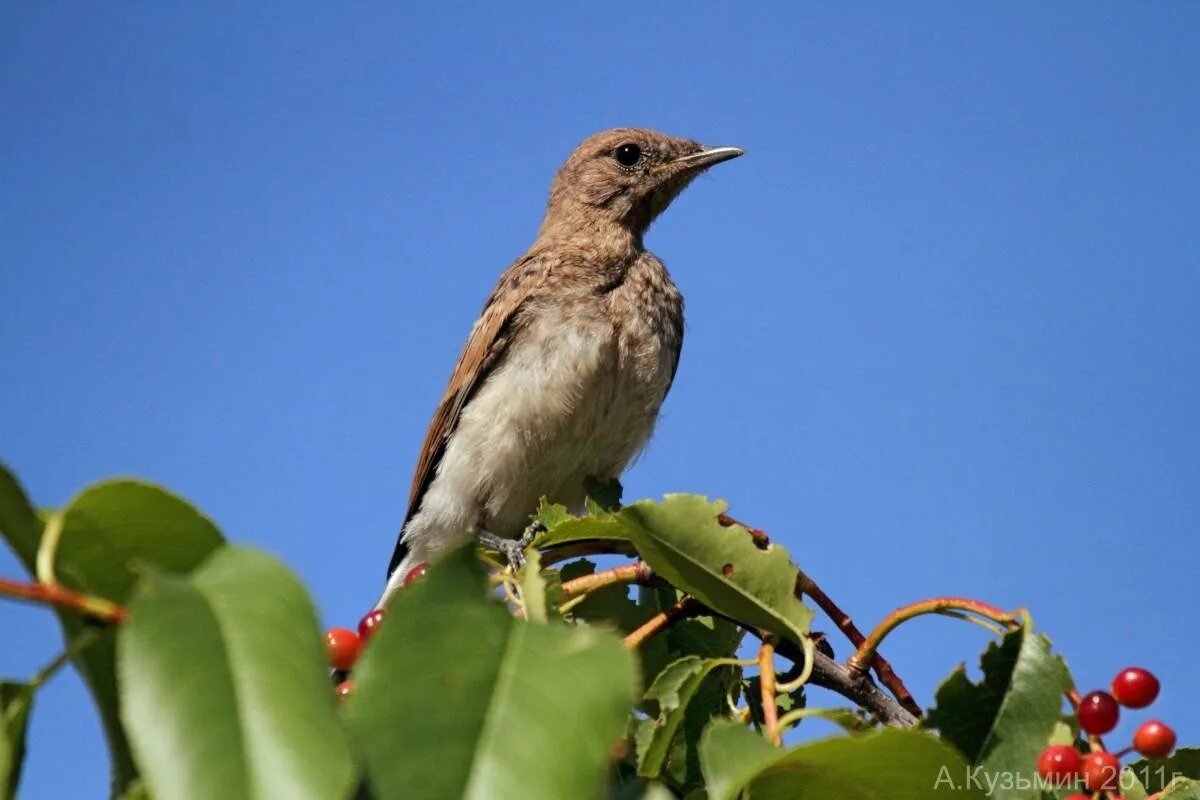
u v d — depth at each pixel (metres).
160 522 5.02
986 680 6.87
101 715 4.83
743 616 7.63
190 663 3.95
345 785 3.82
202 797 3.75
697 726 7.48
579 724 4.41
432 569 4.63
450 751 4.35
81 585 4.98
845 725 6.38
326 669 4.05
